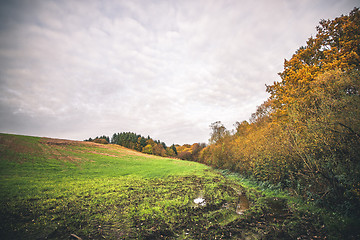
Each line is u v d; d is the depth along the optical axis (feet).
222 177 80.28
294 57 62.64
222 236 21.61
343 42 44.21
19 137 135.85
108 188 49.88
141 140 359.05
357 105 24.38
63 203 34.88
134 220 27.53
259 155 53.72
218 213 30.22
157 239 21.58
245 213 29.96
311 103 34.35
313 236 19.71
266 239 20.39
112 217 28.86
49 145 134.31
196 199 41.09
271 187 46.21
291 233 21.09
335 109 27.50
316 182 30.76
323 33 54.60
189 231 23.59
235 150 88.07
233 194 44.93
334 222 21.50
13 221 25.39
